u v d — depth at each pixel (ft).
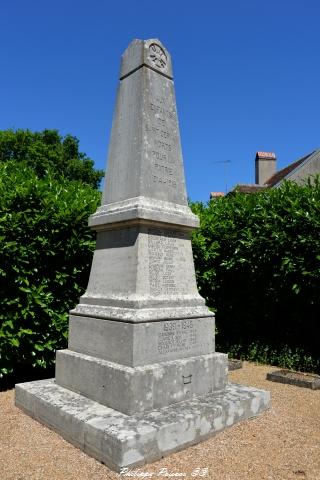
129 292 14.08
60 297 20.63
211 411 12.79
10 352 18.70
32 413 14.44
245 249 26.21
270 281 25.55
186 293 15.71
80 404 13.30
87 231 21.06
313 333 24.57
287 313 25.88
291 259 23.62
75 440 12.05
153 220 14.53
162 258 15.01
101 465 10.85
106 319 14.21
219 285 28.12
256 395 14.78
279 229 24.45
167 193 15.74
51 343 19.98
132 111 15.89
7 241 18.42
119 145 16.21
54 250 20.18
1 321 18.51
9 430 13.34
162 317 13.85
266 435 13.02
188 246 16.29
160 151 15.80
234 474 10.49
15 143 86.53
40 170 87.35
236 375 22.93
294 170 65.62
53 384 15.90
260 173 83.71
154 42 16.46
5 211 18.60
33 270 19.35
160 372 13.12
